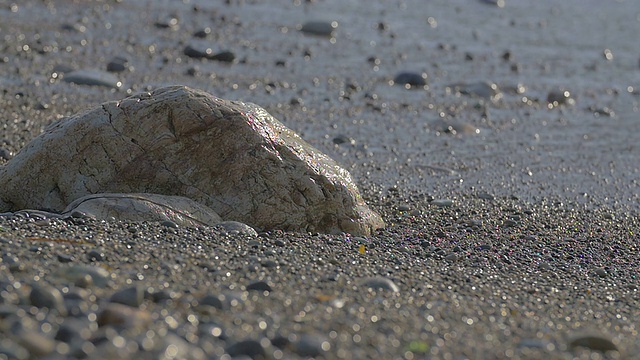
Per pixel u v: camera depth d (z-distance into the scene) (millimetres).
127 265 2260
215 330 1995
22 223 2459
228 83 3988
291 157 2666
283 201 2643
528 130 3768
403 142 3551
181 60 4250
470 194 3137
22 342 1873
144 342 1908
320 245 2543
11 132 3281
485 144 3594
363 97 3975
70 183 2631
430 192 3135
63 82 3797
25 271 2158
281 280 2260
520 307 2256
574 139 3705
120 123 2641
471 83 4289
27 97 3602
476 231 2807
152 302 2086
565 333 2133
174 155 2635
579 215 3023
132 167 2629
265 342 1971
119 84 3834
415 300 2227
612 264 2646
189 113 2635
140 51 4336
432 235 2744
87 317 1986
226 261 2336
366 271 2371
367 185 3143
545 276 2502
